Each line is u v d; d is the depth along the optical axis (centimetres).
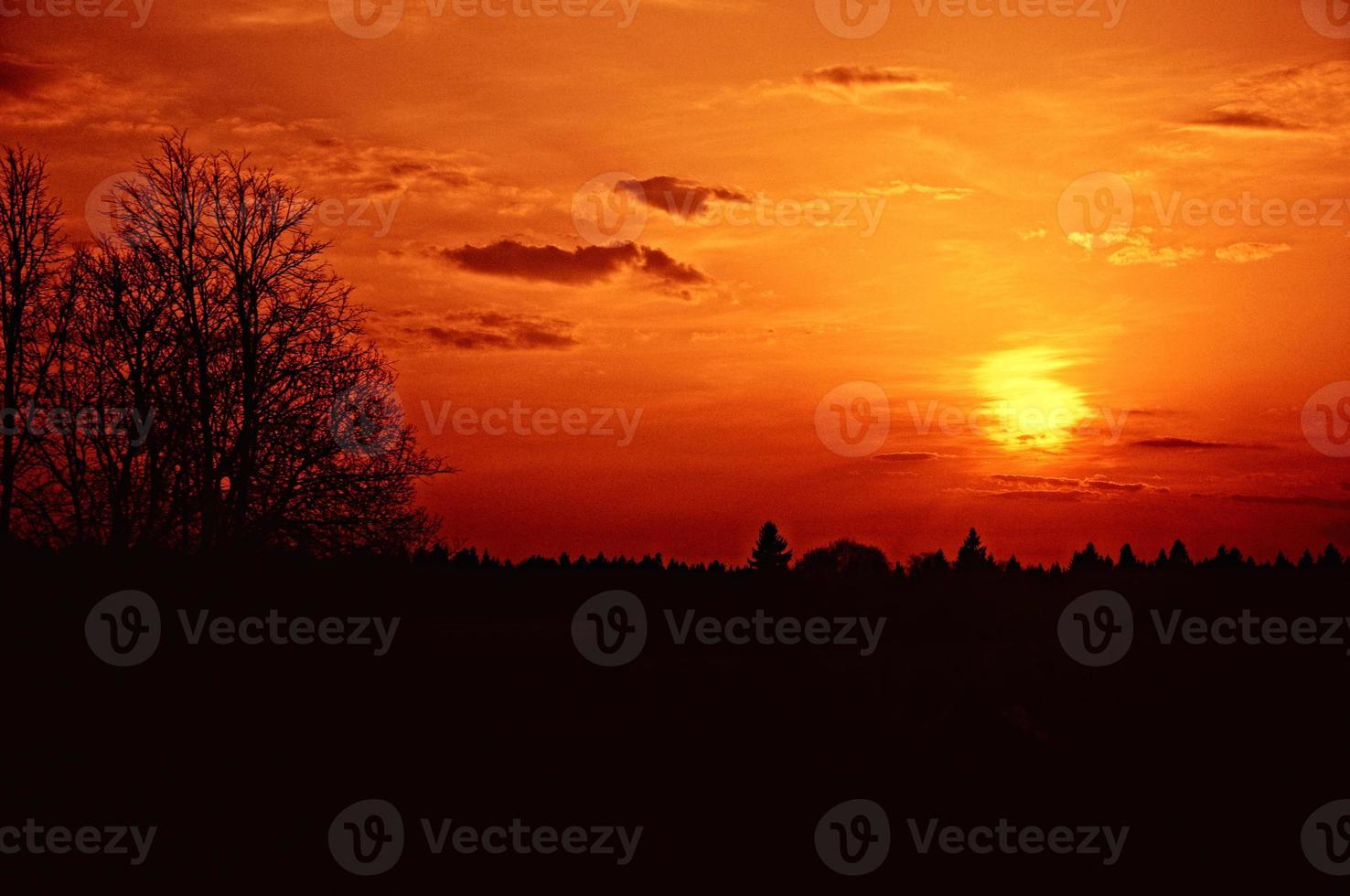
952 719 2712
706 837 2347
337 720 2503
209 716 2472
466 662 2725
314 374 3328
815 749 2559
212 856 2172
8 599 2661
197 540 3161
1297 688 2908
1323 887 2280
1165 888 2297
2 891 2052
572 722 2566
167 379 3272
